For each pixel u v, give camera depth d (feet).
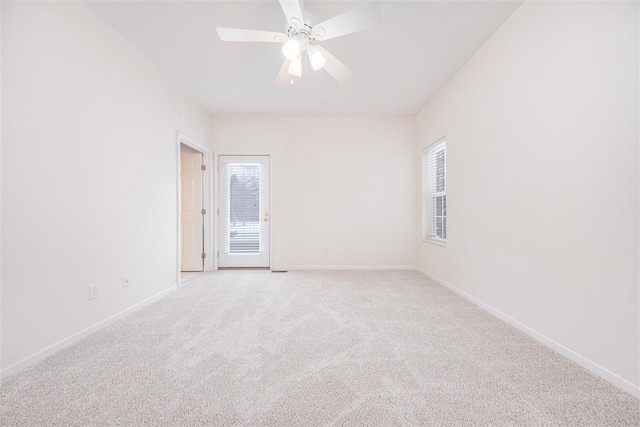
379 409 4.22
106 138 7.39
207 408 4.24
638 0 4.36
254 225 14.90
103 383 4.84
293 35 6.26
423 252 13.76
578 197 5.35
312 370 5.26
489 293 8.27
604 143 4.85
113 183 7.64
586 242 5.20
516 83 7.00
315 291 10.59
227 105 13.21
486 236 8.37
